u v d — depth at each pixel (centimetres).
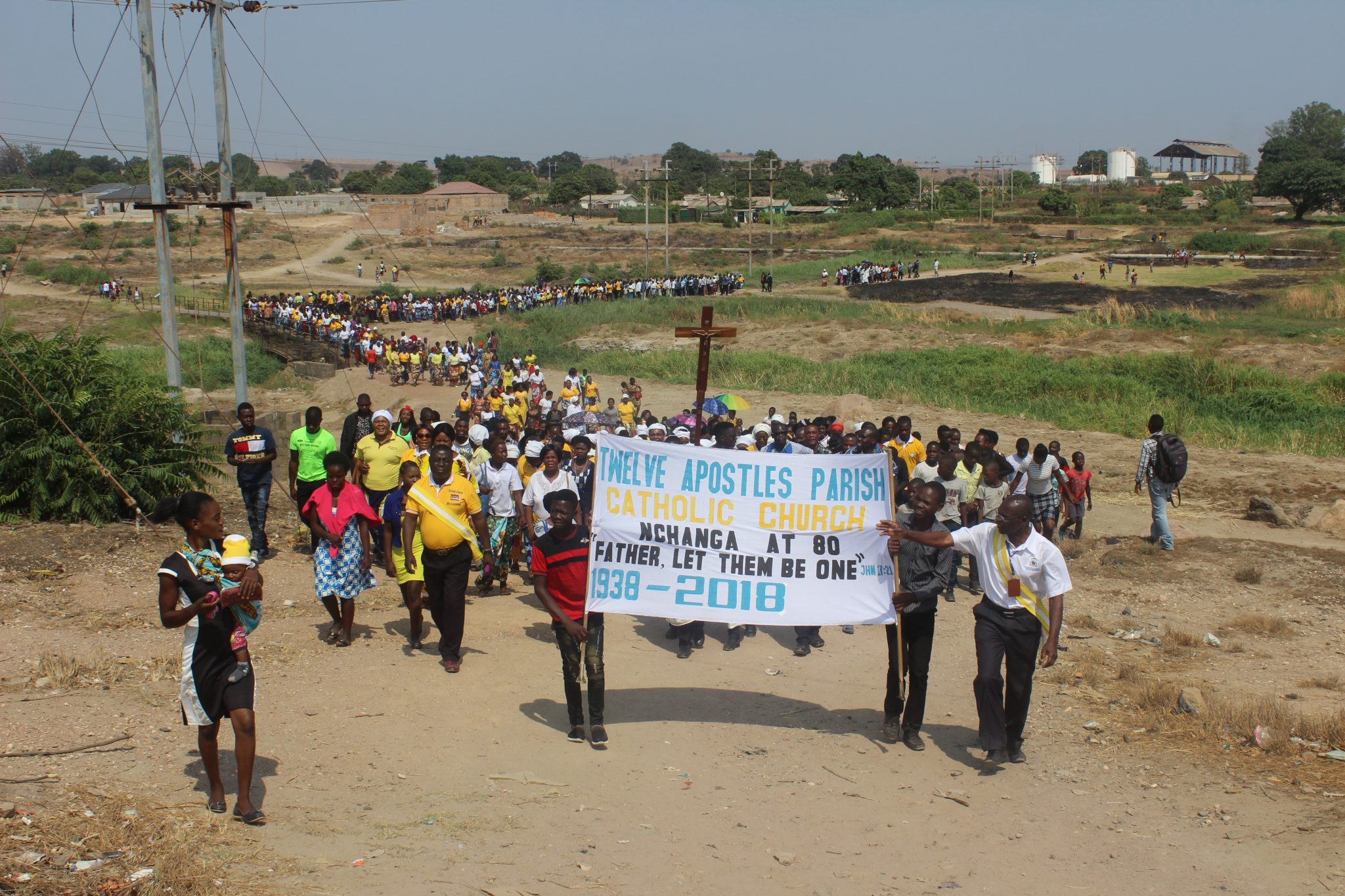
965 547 718
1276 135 18550
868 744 758
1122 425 2614
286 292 7475
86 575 1045
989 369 3369
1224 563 1359
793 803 649
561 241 11338
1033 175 18900
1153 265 8162
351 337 4341
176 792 598
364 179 17675
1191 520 1700
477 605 1098
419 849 554
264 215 11706
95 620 918
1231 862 570
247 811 565
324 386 4075
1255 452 2311
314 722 734
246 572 565
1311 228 10838
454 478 866
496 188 17825
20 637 852
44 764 611
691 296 6694
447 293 7481
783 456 761
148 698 745
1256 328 4316
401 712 769
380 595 1120
